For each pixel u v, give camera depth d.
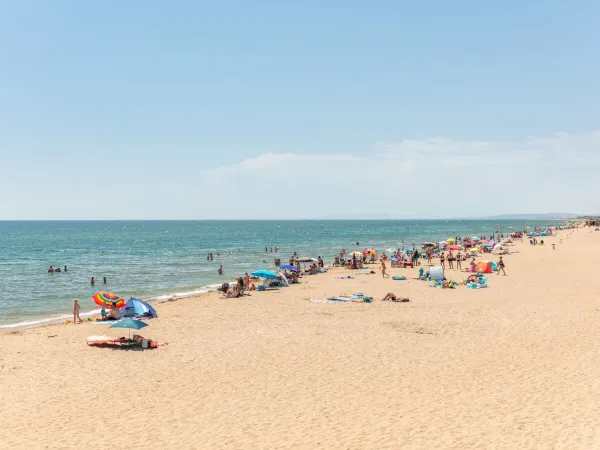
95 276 47.88
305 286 37.34
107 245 102.56
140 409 13.00
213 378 15.48
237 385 14.75
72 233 174.50
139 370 16.50
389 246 92.81
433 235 141.50
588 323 21.48
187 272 51.09
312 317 24.92
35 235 157.25
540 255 59.00
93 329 23.23
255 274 35.81
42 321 27.08
